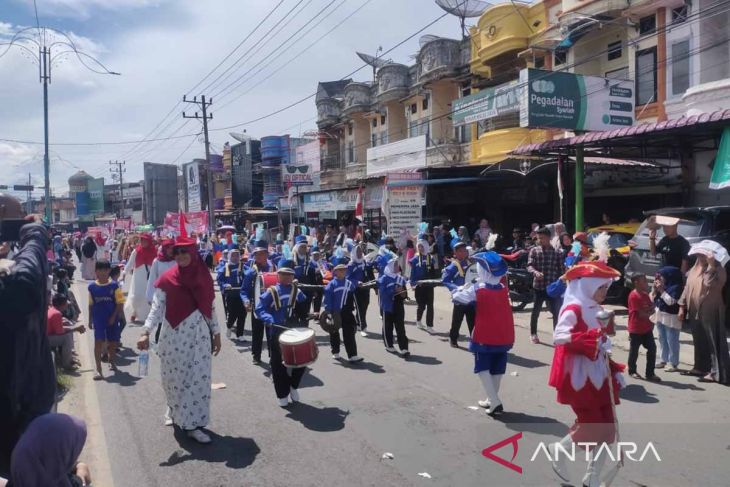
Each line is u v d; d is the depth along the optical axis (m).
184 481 5.00
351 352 8.90
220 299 16.86
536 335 9.98
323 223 31.28
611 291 12.31
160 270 8.57
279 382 6.83
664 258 9.60
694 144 15.11
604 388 4.41
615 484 4.59
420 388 7.47
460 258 9.60
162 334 5.88
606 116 15.82
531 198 20.42
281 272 7.09
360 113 32.31
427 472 4.99
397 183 19.14
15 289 2.62
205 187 51.28
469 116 18.94
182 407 5.83
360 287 10.59
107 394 7.75
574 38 17.92
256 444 5.77
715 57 14.99
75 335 12.23
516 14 20.75
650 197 17.20
